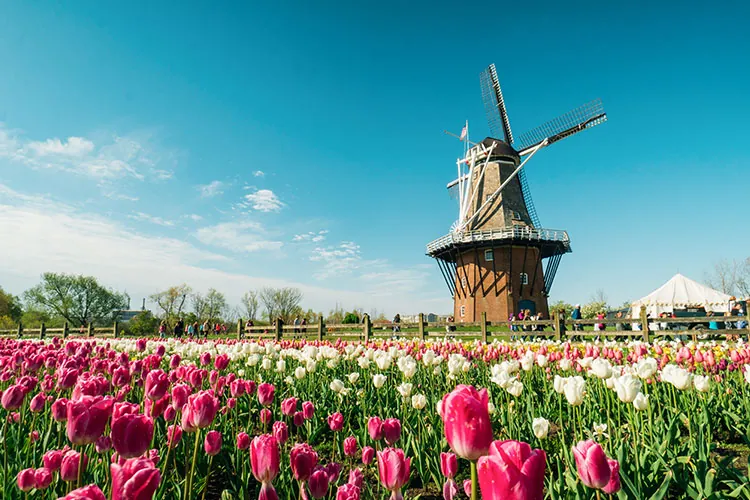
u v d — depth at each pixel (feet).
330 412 17.87
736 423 15.55
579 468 6.48
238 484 11.28
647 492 9.98
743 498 9.82
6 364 17.98
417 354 31.17
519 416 16.35
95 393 9.64
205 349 26.66
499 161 127.95
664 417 16.92
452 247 123.34
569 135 120.47
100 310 233.14
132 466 4.78
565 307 210.79
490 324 53.01
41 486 7.73
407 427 14.78
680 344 30.45
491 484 4.02
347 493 6.61
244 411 18.40
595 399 17.98
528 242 117.50
